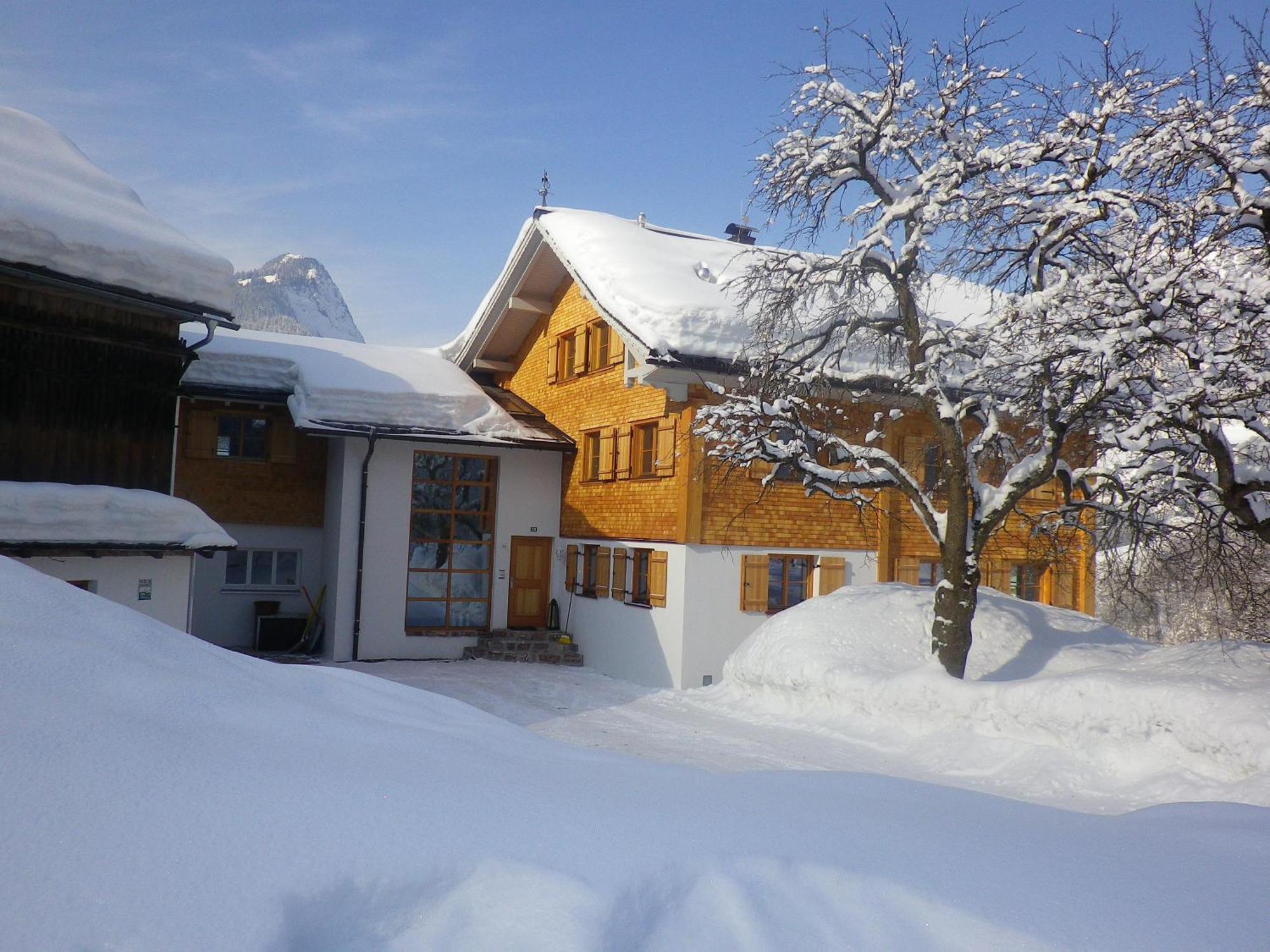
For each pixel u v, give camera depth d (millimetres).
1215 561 12617
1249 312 9445
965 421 19609
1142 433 10086
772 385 14586
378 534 20625
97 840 2578
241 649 20984
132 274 12852
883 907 3025
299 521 21953
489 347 25281
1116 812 9539
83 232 12305
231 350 21125
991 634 15156
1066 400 11375
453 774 3662
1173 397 9516
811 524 18766
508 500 21984
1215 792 9336
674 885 2961
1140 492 11805
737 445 14945
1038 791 10344
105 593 12820
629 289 18062
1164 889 3354
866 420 18906
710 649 17781
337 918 2566
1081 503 12586
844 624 15359
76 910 2307
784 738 13430
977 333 12398
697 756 12336
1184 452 11016
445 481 21562
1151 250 10578
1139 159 10453
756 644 16078
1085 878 3381
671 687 17672
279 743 3639
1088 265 11602
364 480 20312
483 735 4707
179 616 14055
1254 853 3846
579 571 21312
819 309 17312
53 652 3697
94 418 13070
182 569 14086
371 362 22906
